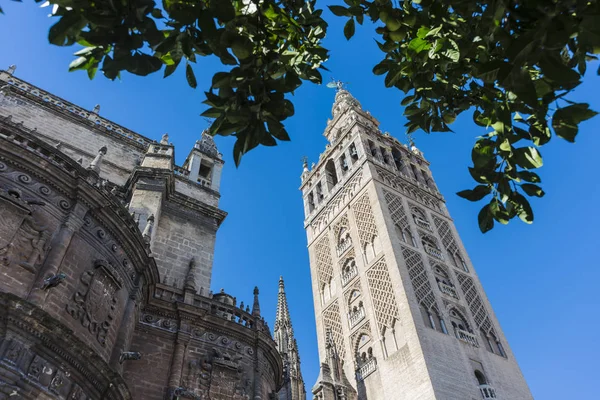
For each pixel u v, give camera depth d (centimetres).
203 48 604
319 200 6341
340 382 3850
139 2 527
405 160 6241
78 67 579
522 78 513
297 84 664
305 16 722
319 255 5706
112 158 3183
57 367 1530
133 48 545
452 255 5147
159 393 2044
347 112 6956
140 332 2180
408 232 4994
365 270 4791
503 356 4259
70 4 527
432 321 4062
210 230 3000
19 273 1597
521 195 665
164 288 2395
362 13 716
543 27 494
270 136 633
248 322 2562
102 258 1925
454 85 754
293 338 4156
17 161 1786
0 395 1353
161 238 2755
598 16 480
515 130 662
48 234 1742
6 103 2962
